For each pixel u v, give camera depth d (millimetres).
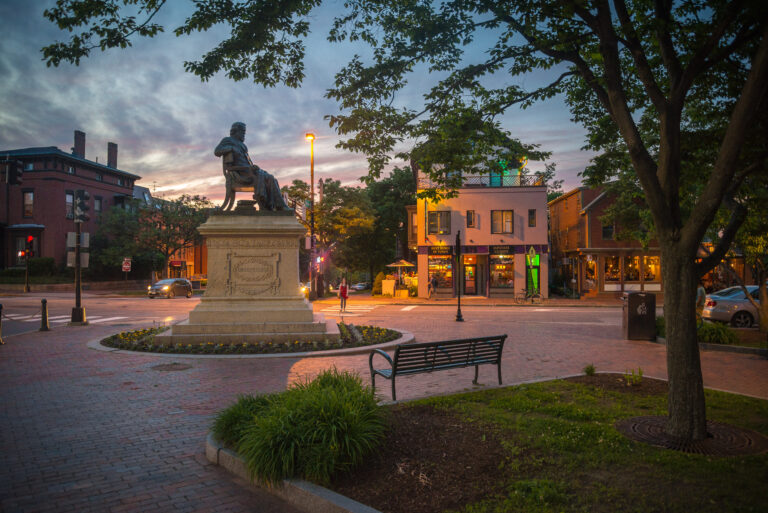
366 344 11367
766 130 5883
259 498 3850
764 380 8070
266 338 11406
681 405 4785
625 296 13672
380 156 7555
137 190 57438
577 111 8422
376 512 3305
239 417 4707
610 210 28953
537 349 11469
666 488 3652
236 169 12648
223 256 12172
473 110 7500
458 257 18500
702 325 12016
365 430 4164
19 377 8234
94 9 5578
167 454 4770
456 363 6910
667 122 5000
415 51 6750
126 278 46625
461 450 4363
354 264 48250
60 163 41938
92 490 3977
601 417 5379
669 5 5383
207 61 6445
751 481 3754
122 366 9141
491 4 6074
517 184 34125
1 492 3938
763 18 4754
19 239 41406
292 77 6953
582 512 3299
